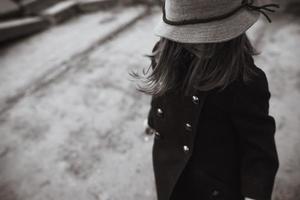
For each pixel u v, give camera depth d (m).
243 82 1.13
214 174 1.34
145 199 2.44
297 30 4.04
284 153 2.57
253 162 1.23
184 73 1.19
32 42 4.78
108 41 4.53
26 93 3.72
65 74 3.95
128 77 3.74
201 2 1.00
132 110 3.27
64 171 2.74
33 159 2.88
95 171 2.71
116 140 2.96
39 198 2.55
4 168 2.83
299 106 2.97
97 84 3.69
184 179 1.44
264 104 1.18
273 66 3.51
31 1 5.18
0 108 3.54
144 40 4.43
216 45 1.06
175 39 1.05
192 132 1.27
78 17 5.36
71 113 3.33
